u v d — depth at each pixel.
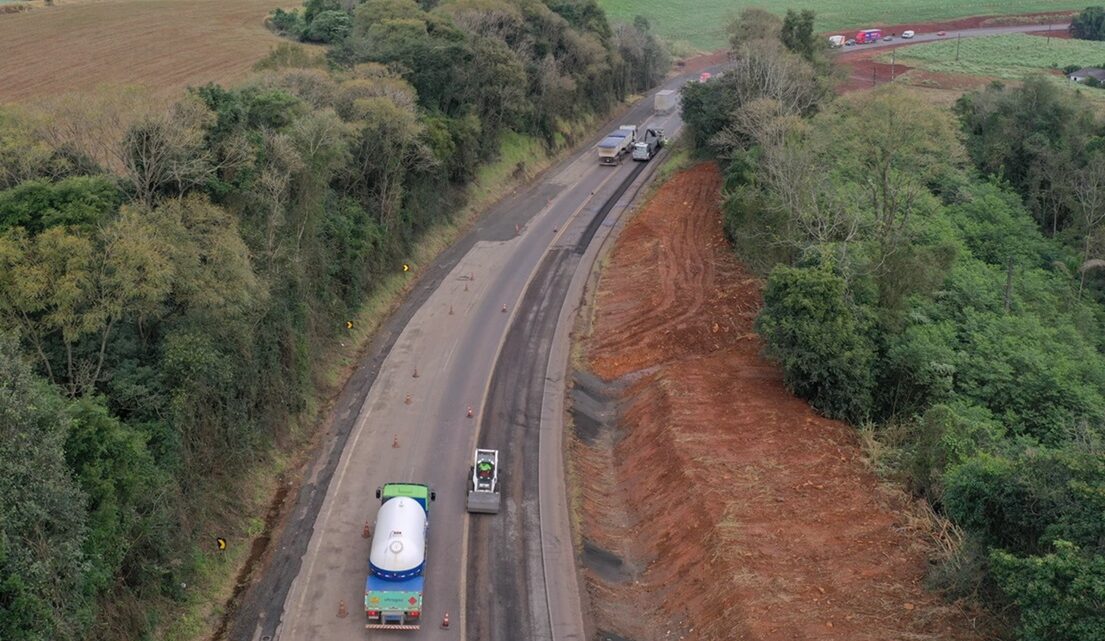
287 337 44.03
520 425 45.44
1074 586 23.31
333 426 44.53
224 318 37.59
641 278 63.81
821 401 45.31
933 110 69.62
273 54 72.94
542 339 55.41
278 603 32.47
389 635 31.11
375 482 39.88
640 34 147.00
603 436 46.47
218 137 42.75
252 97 50.78
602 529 38.41
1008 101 89.88
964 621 28.70
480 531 36.94
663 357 53.44
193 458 34.75
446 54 76.88
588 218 79.19
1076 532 26.31
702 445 41.00
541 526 37.62
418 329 55.94
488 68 85.06
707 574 33.16
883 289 50.81
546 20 107.31
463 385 49.12
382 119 60.06
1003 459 31.16
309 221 49.62
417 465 41.31
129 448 28.41
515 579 34.34
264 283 40.72
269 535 36.34
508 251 70.38
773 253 58.34
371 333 55.06
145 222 33.78
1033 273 66.25
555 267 67.25
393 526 31.78
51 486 23.36
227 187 41.12
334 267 52.59
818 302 44.84
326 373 48.69
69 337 30.72
